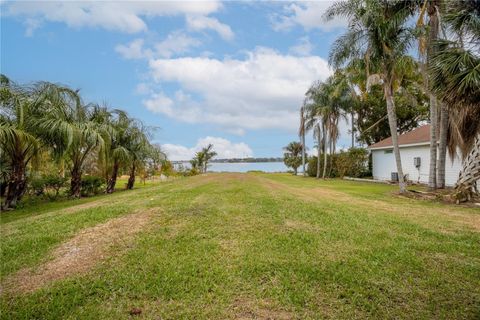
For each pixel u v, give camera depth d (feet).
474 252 14.20
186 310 9.30
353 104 84.33
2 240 16.89
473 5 29.71
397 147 41.22
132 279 11.33
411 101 54.44
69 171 47.32
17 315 9.19
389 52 40.24
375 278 11.31
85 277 11.64
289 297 9.96
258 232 17.26
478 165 31.81
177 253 13.93
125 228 18.39
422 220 21.77
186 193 35.37
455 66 26.20
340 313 9.09
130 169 61.11
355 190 46.65
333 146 92.73
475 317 8.82
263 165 227.81
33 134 36.24
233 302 9.73
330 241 15.62
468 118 30.45
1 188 37.78
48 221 21.39
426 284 10.86
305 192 40.75
